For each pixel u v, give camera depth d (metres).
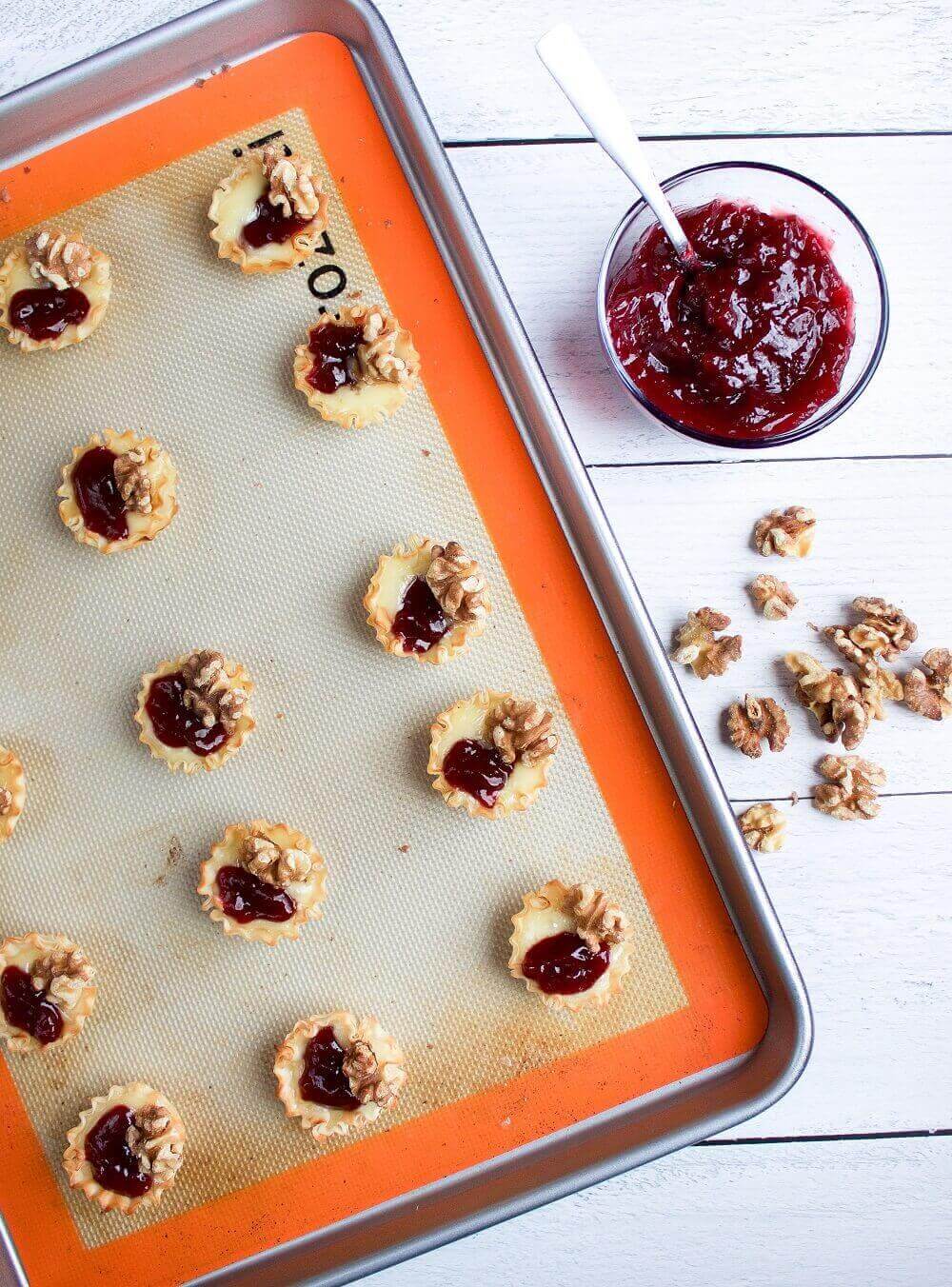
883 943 0.67
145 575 0.61
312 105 0.61
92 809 0.61
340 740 0.62
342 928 0.61
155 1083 0.61
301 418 0.61
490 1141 0.61
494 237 0.65
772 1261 0.67
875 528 0.67
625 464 0.66
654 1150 0.60
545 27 0.65
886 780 0.67
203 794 0.61
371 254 0.61
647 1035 0.62
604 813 0.62
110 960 0.61
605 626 0.62
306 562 0.62
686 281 0.61
